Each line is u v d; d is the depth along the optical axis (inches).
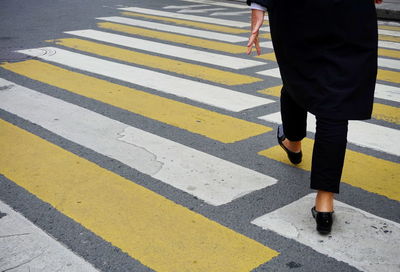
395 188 140.0
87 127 179.2
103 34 327.3
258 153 160.7
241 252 110.5
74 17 385.4
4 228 118.6
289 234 117.5
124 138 170.1
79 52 280.8
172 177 143.9
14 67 250.2
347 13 108.6
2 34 321.4
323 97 112.9
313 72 114.3
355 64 111.0
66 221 121.6
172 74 243.0
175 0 497.7
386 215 126.3
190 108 199.0
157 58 271.4
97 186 138.3
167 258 108.1
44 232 117.1
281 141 148.4
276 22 115.9
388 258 109.4
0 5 434.6
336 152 113.7
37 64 256.1
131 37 320.2
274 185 140.4
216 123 184.5
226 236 116.3
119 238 115.0
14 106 198.7
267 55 282.8
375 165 154.3
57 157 155.6
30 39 309.4
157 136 172.1
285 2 112.4
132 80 232.8
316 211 117.9
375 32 111.0
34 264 105.8
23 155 156.6
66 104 201.5
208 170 148.5
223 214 125.3
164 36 325.1
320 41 112.0
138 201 130.9
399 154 162.4
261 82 233.5
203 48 295.1
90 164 151.2
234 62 266.1
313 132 179.2
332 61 111.6
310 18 110.5
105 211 126.1
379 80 241.1
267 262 107.3
